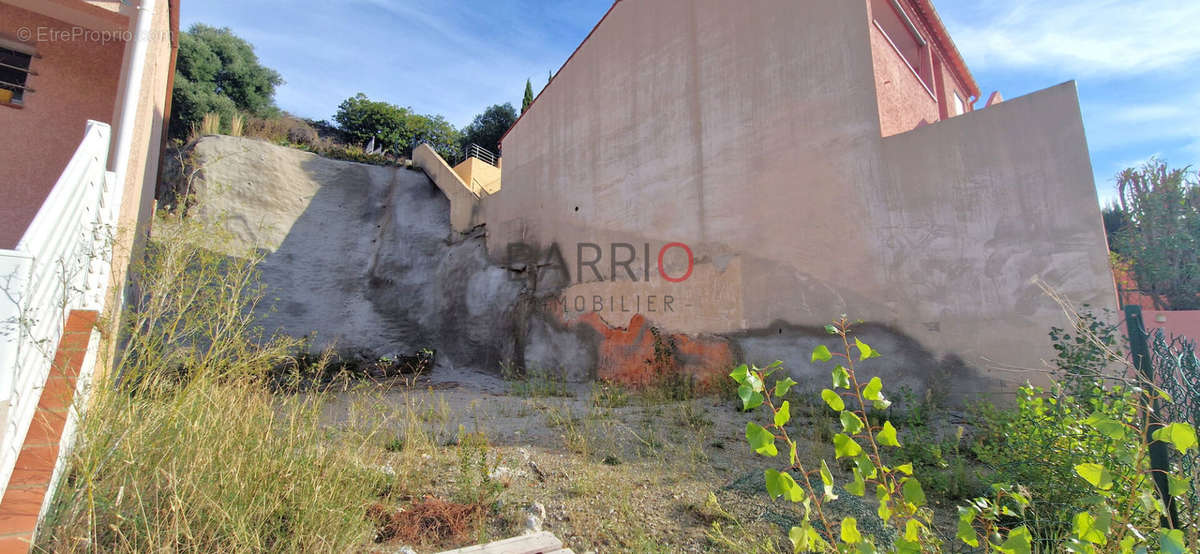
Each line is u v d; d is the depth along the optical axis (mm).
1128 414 2445
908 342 5812
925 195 5875
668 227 8602
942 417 5133
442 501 3012
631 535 2777
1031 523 2502
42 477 2080
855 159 6469
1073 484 2660
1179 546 1201
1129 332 2377
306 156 14305
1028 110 5312
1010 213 5309
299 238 12922
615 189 9633
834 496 1523
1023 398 3324
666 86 9008
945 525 2871
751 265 7383
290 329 11445
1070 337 4254
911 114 7355
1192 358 2350
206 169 12320
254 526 2260
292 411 3137
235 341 3406
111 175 3824
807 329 6664
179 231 3537
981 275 5414
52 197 2521
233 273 3572
